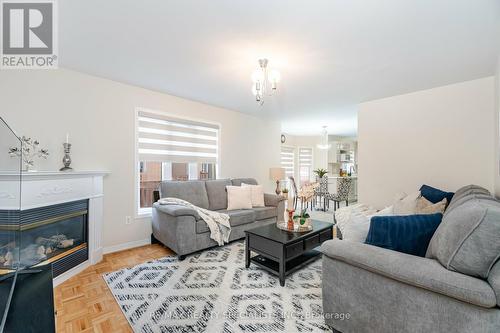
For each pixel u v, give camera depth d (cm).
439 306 106
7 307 108
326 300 151
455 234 110
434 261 117
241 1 153
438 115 315
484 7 157
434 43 206
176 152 371
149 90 335
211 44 209
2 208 141
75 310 176
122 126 309
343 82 301
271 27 182
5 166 143
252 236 244
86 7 160
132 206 318
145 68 262
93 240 264
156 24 180
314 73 272
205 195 370
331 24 177
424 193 288
